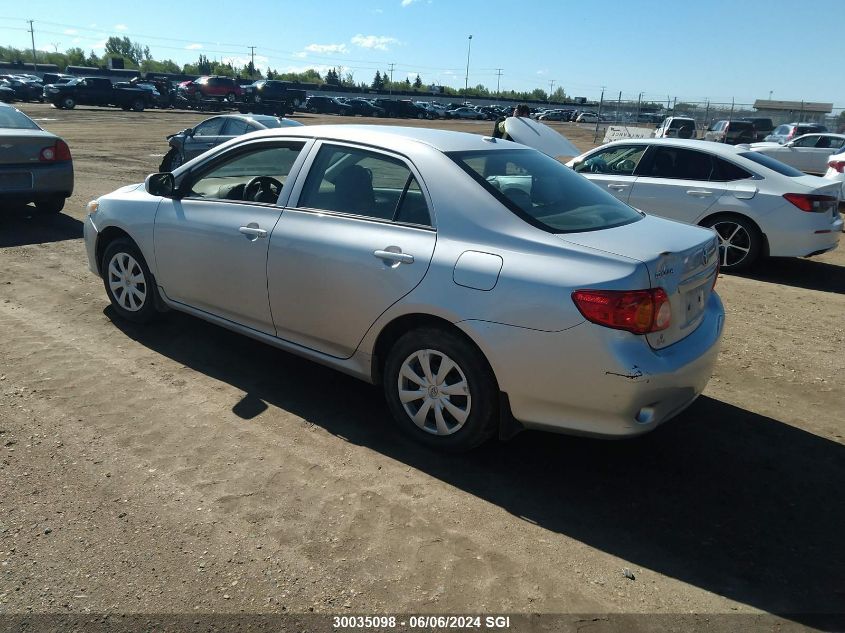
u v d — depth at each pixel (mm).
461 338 3318
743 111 32688
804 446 3861
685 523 3100
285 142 4211
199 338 5012
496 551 2834
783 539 3010
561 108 110000
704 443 3854
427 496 3197
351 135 3971
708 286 3619
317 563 2701
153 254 4711
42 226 8469
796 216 7508
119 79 67562
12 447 3408
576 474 3469
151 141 22156
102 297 5801
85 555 2684
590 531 3008
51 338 4844
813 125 26562
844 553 2928
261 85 48219
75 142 20562
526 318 3086
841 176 12305
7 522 2854
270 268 3994
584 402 3062
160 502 3031
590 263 3055
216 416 3859
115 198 5066
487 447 3699
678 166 8242
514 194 3518
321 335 3885
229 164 4465
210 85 45844
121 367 4438
